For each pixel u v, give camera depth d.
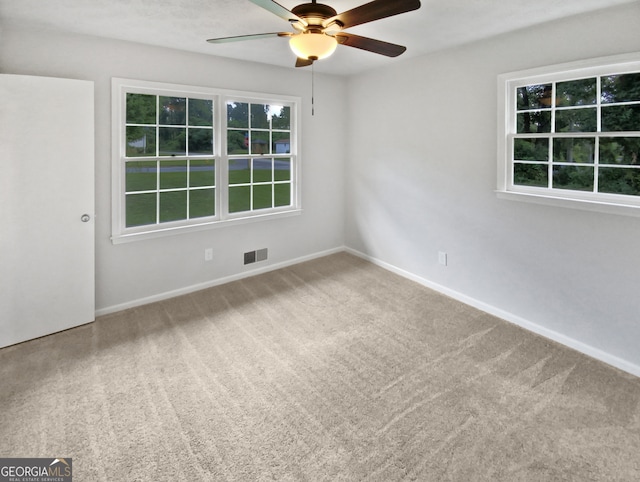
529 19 2.50
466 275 3.39
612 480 1.55
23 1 2.19
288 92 4.09
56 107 2.65
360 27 2.68
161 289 3.48
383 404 2.04
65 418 1.91
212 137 3.69
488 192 3.11
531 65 2.68
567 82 2.61
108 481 1.54
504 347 2.64
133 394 2.11
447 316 3.15
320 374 2.32
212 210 4.34
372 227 4.48
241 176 4.58
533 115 2.84
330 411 1.98
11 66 2.58
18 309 2.63
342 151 4.75
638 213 2.22
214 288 3.78
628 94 2.34
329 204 4.75
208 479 1.55
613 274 2.38
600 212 2.41
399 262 4.15
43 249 2.70
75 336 2.78
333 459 1.66
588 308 2.53
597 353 2.50
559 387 2.19
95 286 3.10
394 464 1.63
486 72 3.00
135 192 3.28
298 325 2.99
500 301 3.11
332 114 4.56
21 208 2.58
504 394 2.12
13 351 2.55
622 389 2.16
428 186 3.66
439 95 3.43
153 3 2.24
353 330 2.91
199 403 2.04
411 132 3.78
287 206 4.37
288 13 1.82
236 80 3.66
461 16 2.45
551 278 2.72
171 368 2.38
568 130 2.65
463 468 1.61
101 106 2.95
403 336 2.81
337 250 4.95
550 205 2.67
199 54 3.39
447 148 3.42
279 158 4.21
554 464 1.63
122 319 3.07
